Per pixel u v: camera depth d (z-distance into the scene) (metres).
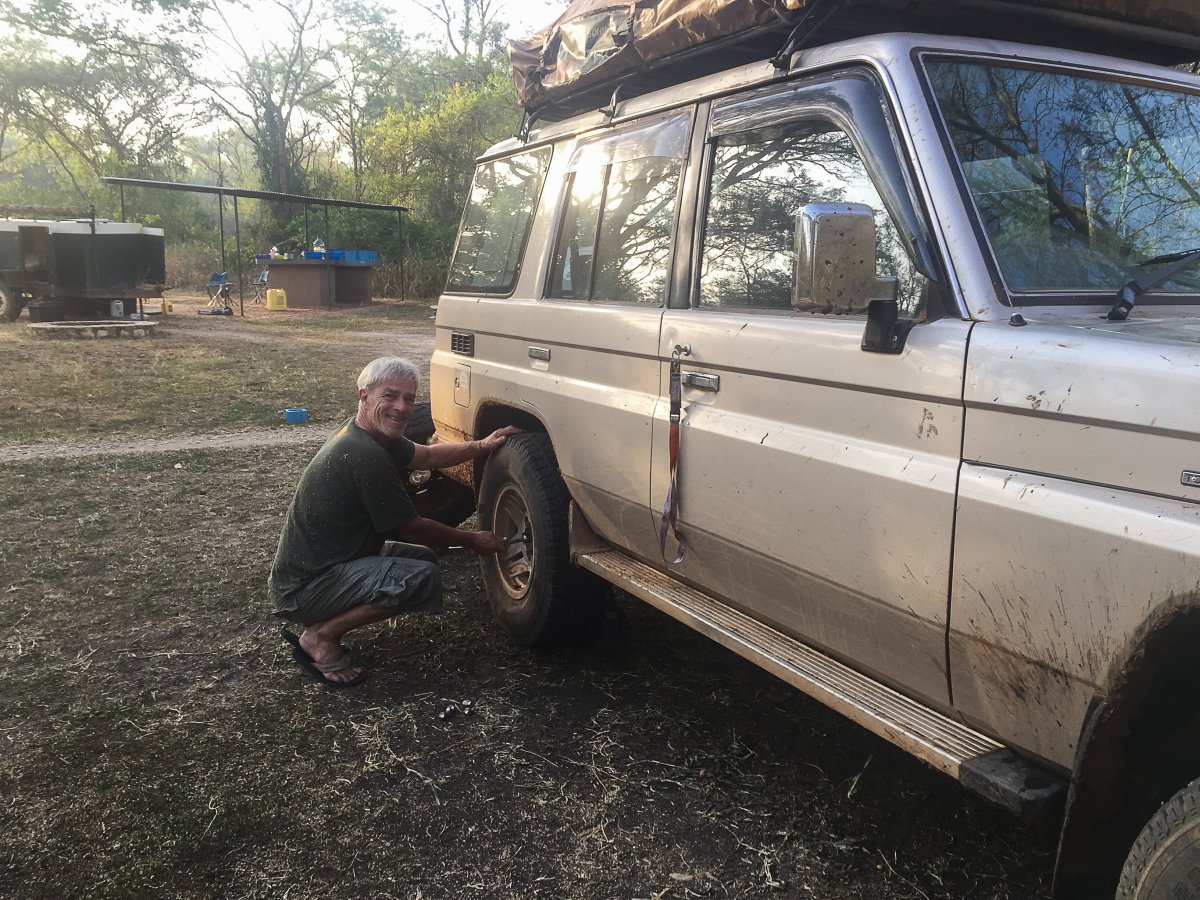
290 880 2.74
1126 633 1.81
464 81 47.94
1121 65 2.84
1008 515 2.02
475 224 5.05
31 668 4.10
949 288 2.27
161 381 13.01
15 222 20.25
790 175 2.79
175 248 40.34
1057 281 2.37
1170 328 2.09
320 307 28.00
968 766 2.14
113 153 46.19
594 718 3.71
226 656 4.27
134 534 6.06
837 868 2.78
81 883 2.71
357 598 3.90
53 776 3.24
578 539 3.95
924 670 2.37
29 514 6.47
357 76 49.78
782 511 2.67
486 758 3.40
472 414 4.72
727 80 3.13
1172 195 2.77
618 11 3.79
